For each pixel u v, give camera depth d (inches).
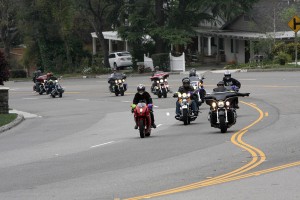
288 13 5275.6
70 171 1200.8
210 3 5265.8
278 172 1057.5
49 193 987.3
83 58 5979.3
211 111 1696.6
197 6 5310.0
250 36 5246.1
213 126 1692.9
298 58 4830.2
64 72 5954.7
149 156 1339.8
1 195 991.0
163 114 2322.8
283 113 2122.3
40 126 2249.0
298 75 3786.9
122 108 2699.3
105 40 6205.7
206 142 1510.8
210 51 5895.7
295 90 2962.6
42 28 6028.5
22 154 1513.3
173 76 4581.7
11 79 5866.1
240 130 1723.7
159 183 1019.3
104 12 5935.0
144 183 1026.7
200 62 5802.2
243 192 911.0
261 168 1104.2
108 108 2743.6
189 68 5408.5
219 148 1393.9
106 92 3686.0
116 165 1242.0
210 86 3437.5
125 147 1520.7
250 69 4439.0
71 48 5969.5
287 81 3452.3
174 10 5393.7
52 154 1475.1
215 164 1179.3
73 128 2098.9
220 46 6053.2
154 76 3088.1
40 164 1320.1
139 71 5196.9
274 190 914.7
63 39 5905.5
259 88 3176.7
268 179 1000.9
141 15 5447.8
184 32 5270.7
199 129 1812.3
